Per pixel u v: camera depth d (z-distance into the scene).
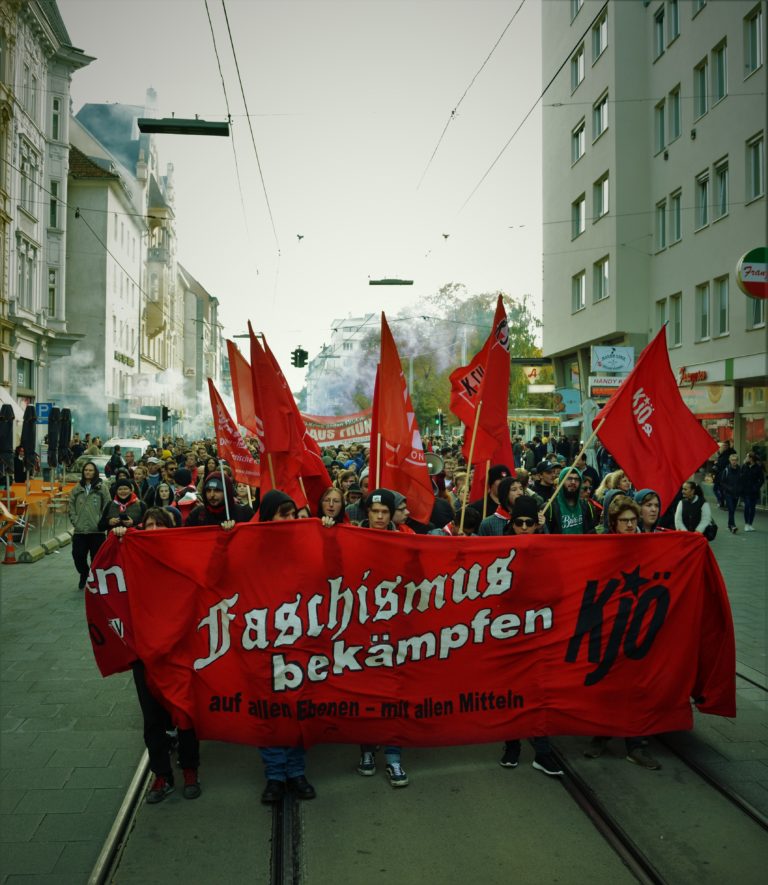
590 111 29.44
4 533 13.91
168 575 5.01
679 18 24.59
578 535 5.31
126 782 4.95
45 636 8.41
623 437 5.95
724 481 16.66
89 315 49.28
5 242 33.75
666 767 5.21
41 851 4.12
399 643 5.14
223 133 10.84
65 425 22.61
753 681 6.82
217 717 4.92
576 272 31.23
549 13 33.59
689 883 3.84
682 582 5.36
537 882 3.88
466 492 6.59
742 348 21.45
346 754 5.52
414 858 4.09
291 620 5.05
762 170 20.66
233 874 3.93
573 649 5.26
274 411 6.02
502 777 5.10
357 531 5.17
